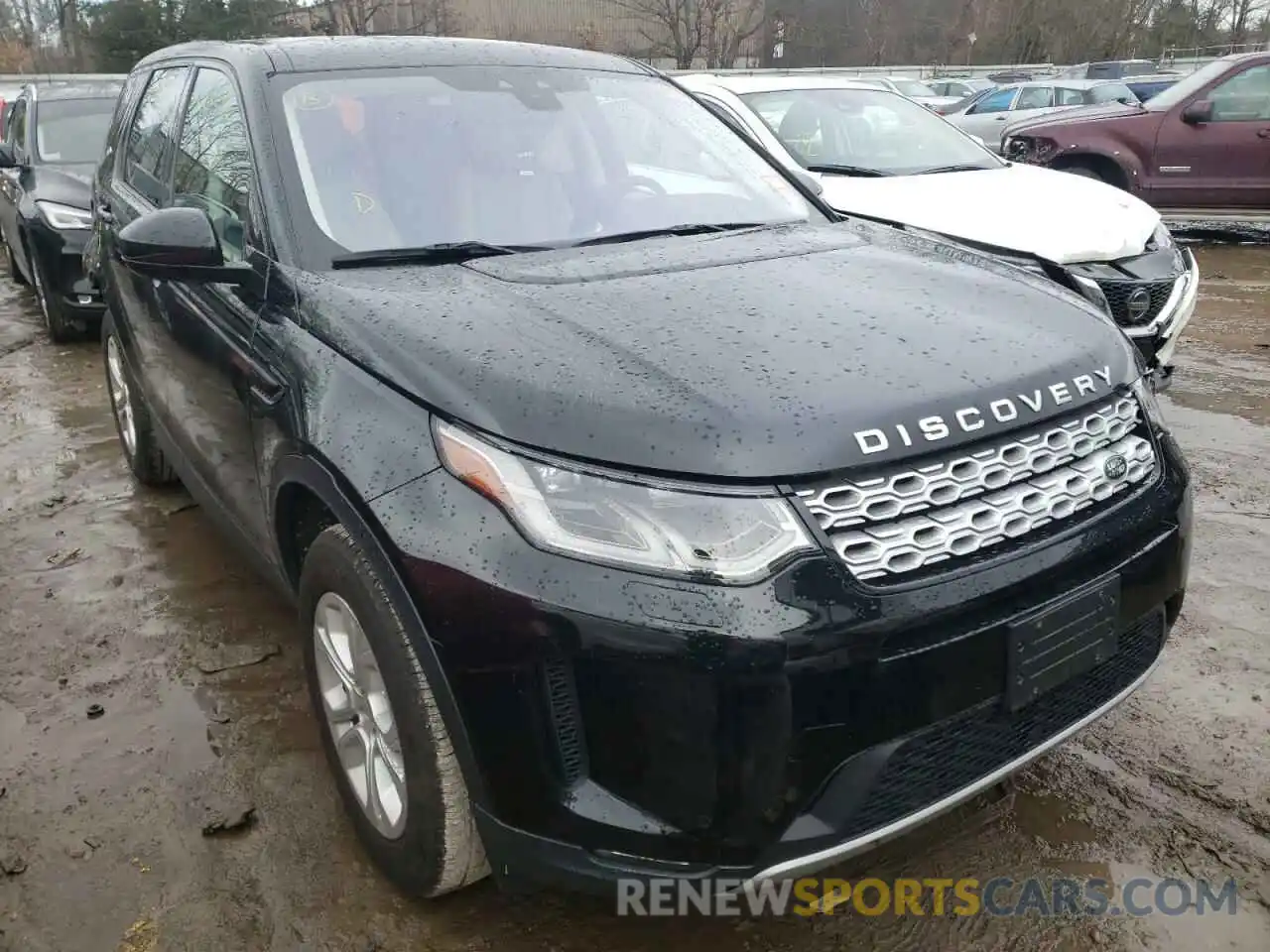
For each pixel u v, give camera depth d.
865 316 2.22
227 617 3.46
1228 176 9.61
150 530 4.14
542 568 1.76
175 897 2.29
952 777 1.93
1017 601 1.90
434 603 1.84
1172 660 3.12
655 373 1.92
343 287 2.39
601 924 2.22
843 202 5.62
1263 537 3.89
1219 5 39.34
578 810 1.79
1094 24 36.97
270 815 2.54
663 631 1.69
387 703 2.11
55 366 6.57
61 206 6.70
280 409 2.34
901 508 1.83
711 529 1.73
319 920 2.23
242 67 3.05
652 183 3.11
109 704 3.00
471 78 3.16
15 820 2.52
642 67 3.65
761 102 6.49
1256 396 5.61
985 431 1.94
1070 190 5.59
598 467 1.78
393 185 2.76
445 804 1.99
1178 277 5.11
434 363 2.02
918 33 34.69
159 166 3.64
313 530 2.43
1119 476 2.17
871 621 1.74
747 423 1.80
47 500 4.43
